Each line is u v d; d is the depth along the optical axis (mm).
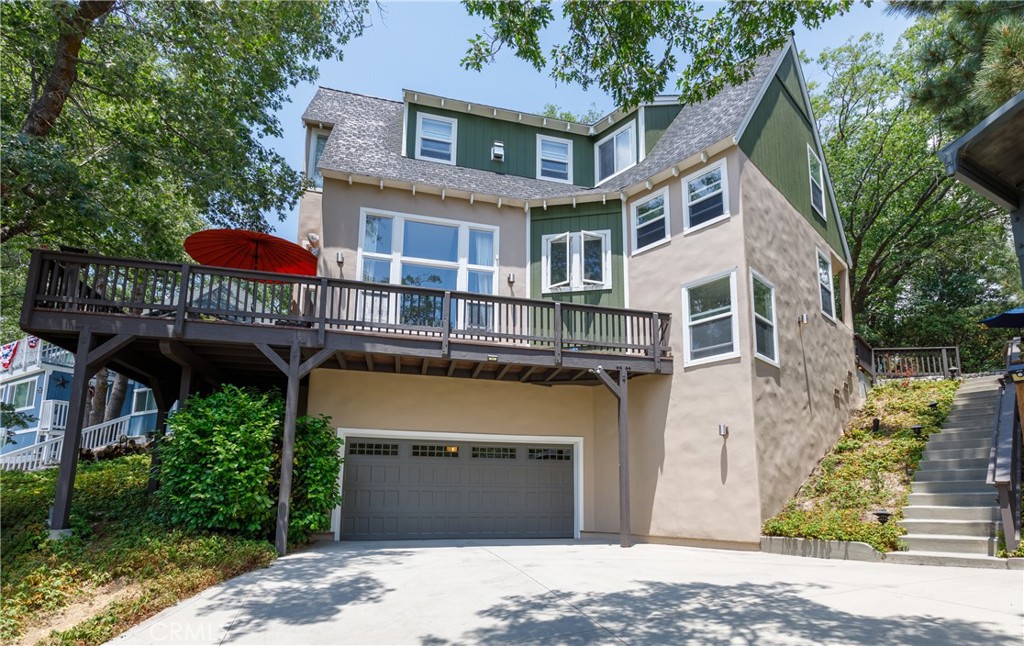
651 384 11266
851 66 23109
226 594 6004
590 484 12055
